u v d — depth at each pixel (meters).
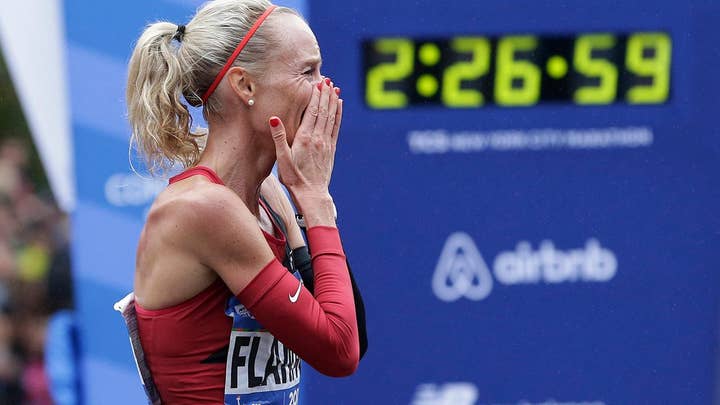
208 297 6.50
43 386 14.06
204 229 6.29
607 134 14.53
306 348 6.43
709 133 14.62
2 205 13.87
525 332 14.62
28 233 13.99
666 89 14.55
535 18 14.34
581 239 14.63
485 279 14.55
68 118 13.60
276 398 6.86
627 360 14.75
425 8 14.19
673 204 14.67
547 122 14.47
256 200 6.98
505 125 14.41
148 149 6.83
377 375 14.43
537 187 14.52
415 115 14.28
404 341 14.45
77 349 14.04
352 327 6.57
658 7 14.44
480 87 14.35
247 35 6.57
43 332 14.09
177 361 6.55
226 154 6.71
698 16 14.46
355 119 14.21
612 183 14.60
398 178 14.32
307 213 6.76
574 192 14.57
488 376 14.59
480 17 14.25
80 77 13.55
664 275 14.73
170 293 6.44
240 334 6.61
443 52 14.26
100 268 13.73
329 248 6.74
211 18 6.66
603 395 14.74
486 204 14.47
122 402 13.88
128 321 6.72
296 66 6.65
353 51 14.12
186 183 6.54
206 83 6.66
